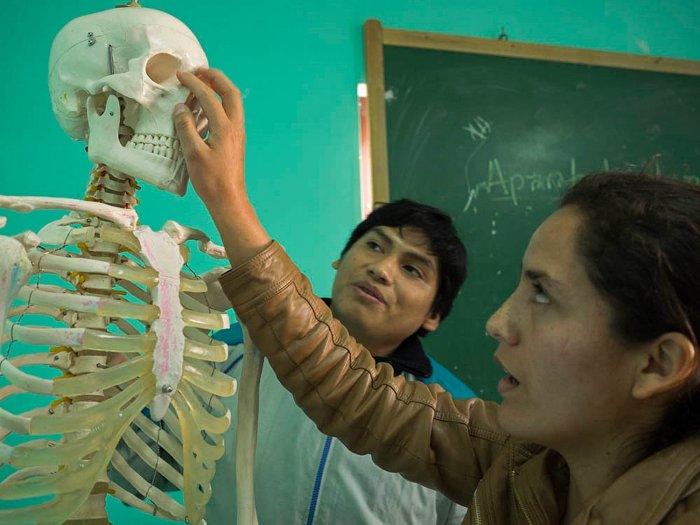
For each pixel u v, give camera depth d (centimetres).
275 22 208
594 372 59
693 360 55
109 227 84
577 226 60
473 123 224
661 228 56
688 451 56
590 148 233
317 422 85
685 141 241
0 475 165
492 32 233
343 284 138
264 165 199
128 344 77
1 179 177
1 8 186
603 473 62
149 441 112
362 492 125
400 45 221
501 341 65
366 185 209
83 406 84
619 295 56
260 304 80
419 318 139
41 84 185
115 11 90
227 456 124
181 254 87
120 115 89
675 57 248
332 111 209
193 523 87
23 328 75
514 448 73
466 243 217
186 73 86
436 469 82
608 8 246
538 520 66
